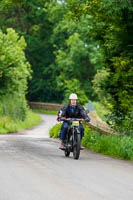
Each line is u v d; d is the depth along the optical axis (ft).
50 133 198.39
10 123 286.25
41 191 53.67
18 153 102.27
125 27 148.15
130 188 59.62
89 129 146.30
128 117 138.51
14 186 56.18
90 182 62.75
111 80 154.61
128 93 148.66
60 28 556.10
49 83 595.06
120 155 107.14
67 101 436.76
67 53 537.65
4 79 305.32
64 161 89.92
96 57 491.72
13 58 302.04
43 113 534.37
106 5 127.95
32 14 593.01
